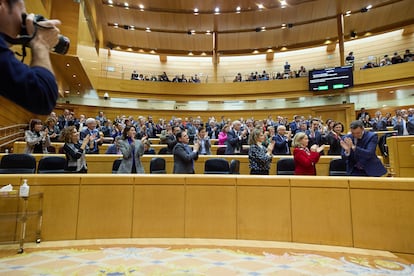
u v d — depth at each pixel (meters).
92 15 12.51
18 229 3.20
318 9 14.19
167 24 15.46
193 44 16.97
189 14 14.74
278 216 3.32
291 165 4.41
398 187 2.99
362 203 3.10
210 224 3.42
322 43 15.97
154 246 3.09
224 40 16.67
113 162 4.88
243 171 5.20
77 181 3.40
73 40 9.55
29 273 2.31
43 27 0.83
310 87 14.02
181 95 15.38
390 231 2.96
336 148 5.47
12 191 3.01
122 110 14.59
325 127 6.58
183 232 3.42
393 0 13.25
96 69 14.02
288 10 14.38
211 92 15.41
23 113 8.37
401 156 4.53
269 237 3.30
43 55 0.80
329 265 2.54
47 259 2.66
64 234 3.30
